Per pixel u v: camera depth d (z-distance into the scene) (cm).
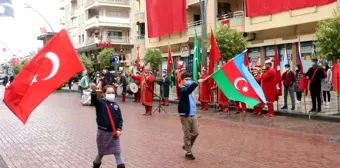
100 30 5862
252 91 1277
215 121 1485
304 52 2495
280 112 1598
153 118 1616
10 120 1598
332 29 1418
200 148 992
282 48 2669
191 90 859
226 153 932
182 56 3628
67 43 650
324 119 1420
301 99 2045
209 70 1808
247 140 1092
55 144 1065
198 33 3359
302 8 2388
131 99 2686
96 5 5744
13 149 1004
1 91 4244
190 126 877
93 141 1103
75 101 2644
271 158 876
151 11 4019
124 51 5822
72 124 1455
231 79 1261
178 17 3644
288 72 1669
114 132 705
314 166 802
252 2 2717
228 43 2388
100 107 710
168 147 1010
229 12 3219
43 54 643
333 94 2350
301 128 1276
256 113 1652
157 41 4116
